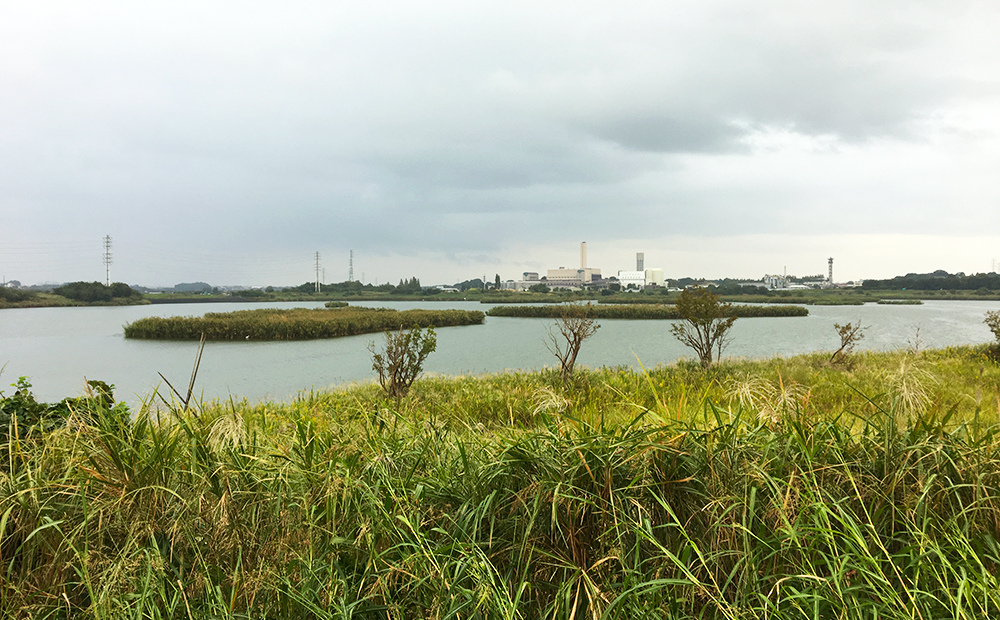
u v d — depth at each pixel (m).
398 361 11.52
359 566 2.73
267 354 26.80
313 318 41.97
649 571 2.47
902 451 2.98
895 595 2.19
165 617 2.51
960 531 2.61
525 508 2.82
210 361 23.92
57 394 16.11
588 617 2.43
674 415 3.78
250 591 2.55
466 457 3.32
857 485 2.90
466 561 2.45
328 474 2.96
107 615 2.41
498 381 13.78
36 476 3.04
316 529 2.83
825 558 2.39
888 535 2.78
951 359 15.80
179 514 2.87
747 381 3.92
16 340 32.81
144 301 117.69
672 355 25.81
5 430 3.76
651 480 2.83
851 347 17.19
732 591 2.54
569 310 15.30
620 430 3.30
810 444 3.05
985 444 3.11
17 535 2.83
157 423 3.52
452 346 30.47
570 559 2.70
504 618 2.20
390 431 3.95
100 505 2.86
